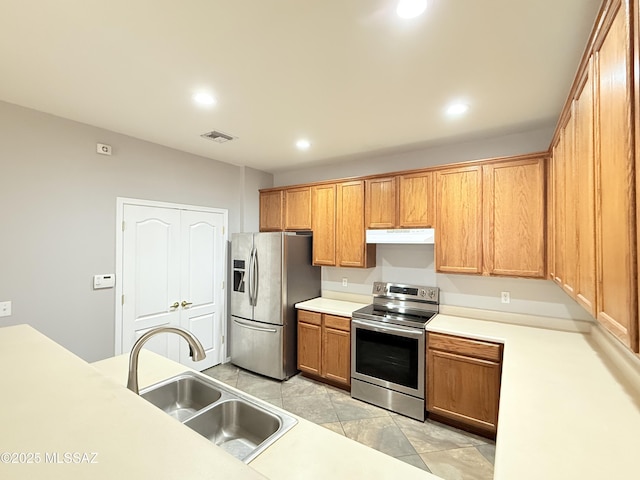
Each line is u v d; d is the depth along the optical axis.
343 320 3.14
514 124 2.53
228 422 1.39
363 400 2.96
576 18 1.32
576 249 1.45
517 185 2.50
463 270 2.73
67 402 0.81
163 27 1.41
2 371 1.01
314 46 1.54
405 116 2.39
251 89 1.99
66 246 2.51
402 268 3.37
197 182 3.51
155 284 3.12
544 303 2.63
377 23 1.37
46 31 1.44
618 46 0.89
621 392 1.47
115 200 2.80
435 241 2.87
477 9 1.28
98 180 2.69
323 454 1.00
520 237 2.48
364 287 3.62
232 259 3.79
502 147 2.82
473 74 1.79
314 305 3.46
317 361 3.33
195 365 3.51
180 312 3.35
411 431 2.49
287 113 2.36
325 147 3.21
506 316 2.78
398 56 1.62
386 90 1.99
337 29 1.41
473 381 2.43
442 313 3.08
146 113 2.38
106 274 2.75
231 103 2.19
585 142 1.27
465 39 1.47
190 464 0.58
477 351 2.41
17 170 2.26
